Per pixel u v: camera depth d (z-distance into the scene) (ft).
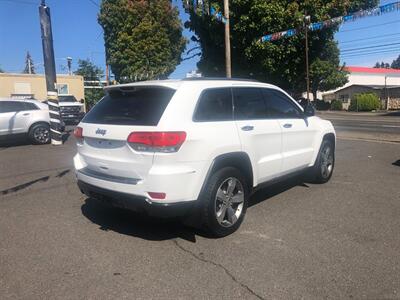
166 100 15.88
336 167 31.40
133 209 15.89
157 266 14.30
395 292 12.48
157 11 113.09
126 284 13.03
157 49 113.29
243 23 64.59
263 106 20.04
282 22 63.41
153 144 14.98
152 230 17.81
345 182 26.35
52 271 13.96
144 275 13.62
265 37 61.26
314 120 24.40
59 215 19.99
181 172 15.24
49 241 16.63
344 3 67.67
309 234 17.17
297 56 71.36
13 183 26.84
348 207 20.93
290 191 24.13
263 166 19.31
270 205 21.31
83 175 17.74
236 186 17.56
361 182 26.35
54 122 47.29
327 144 25.75
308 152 23.52
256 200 22.25
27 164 34.04
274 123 20.18
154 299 12.14
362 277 13.41
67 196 23.54
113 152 16.39
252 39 66.13
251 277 13.44
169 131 15.03
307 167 23.82
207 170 16.11
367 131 62.54
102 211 20.56
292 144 21.76
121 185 15.87
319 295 12.32
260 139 18.99
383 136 54.13
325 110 178.50
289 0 64.80
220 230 16.78
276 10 62.85
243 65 70.49
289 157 21.43
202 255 15.17
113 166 16.31
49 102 47.16
